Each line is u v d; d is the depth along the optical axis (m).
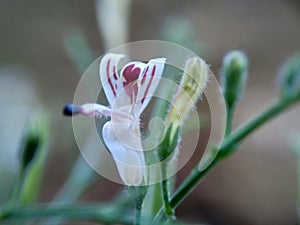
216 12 0.30
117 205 0.10
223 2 0.31
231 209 0.19
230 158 0.19
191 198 0.19
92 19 0.29
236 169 0.19
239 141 0.09
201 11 0.30
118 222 0.10
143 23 0.29
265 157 0.20
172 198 0.07
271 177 0.19
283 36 0.29
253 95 0.23
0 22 0.29
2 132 0.16
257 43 0.29
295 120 0.20
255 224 0.19
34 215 0.10
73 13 0.29
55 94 0.23
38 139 0.09
